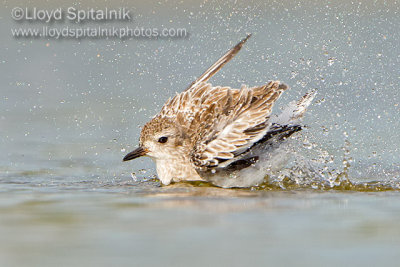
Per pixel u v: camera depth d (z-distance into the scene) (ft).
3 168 54.49
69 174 53.06
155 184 50.08
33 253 31.53
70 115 73.82
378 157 57.57
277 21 92.48
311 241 33.32
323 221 36.99
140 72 87.04
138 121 71.56
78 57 92.68
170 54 88.79
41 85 85.10
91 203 41.73
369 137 63.21
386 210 39.78
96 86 84.79
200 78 52.85
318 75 77.56
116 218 37.63
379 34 90.94
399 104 71.77
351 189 47.52
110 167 55.77
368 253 31.68
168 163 50.34
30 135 66.08
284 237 34.04
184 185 49.65
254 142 48.16
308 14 93.45
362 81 77.66
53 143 63.31
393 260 30.63
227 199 43.29
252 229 35.37
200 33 90.48
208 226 35.88
